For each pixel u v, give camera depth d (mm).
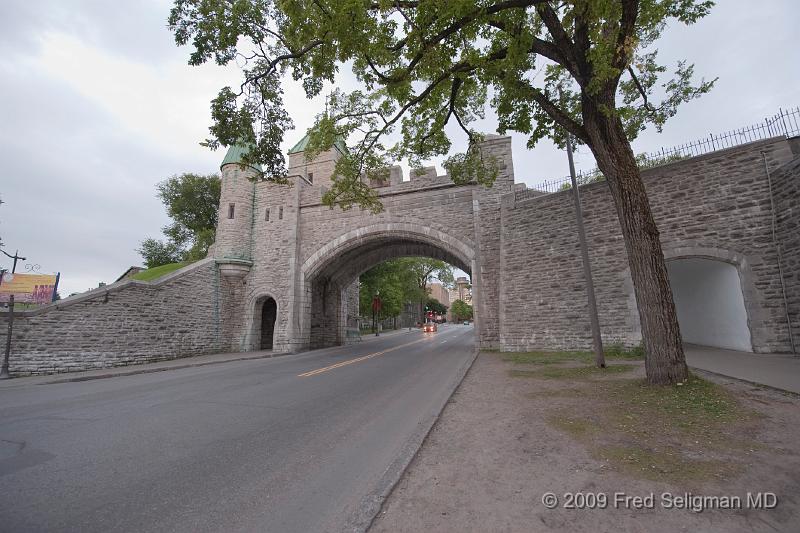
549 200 15023
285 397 7766
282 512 3082
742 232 10531
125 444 4832
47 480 3750
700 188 11320
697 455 3711
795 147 10516
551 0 6867
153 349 16703
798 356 9133
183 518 2994
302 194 23188
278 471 3947
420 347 21938
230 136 9836
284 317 21562
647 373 6699
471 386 8047
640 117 9570
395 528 2699
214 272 21344
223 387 9062
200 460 4285
